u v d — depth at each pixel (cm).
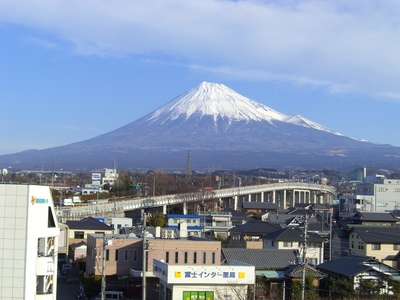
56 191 13775
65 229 7738
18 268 3002
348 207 12862
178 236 6325
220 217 10050
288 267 5588
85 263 6712
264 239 7069
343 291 4978
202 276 4700
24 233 3012
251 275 4784
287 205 17700
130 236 6159
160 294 5041
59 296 5519
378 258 6912
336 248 7562
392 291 5072
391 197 13225
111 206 10956
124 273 5788
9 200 3020
